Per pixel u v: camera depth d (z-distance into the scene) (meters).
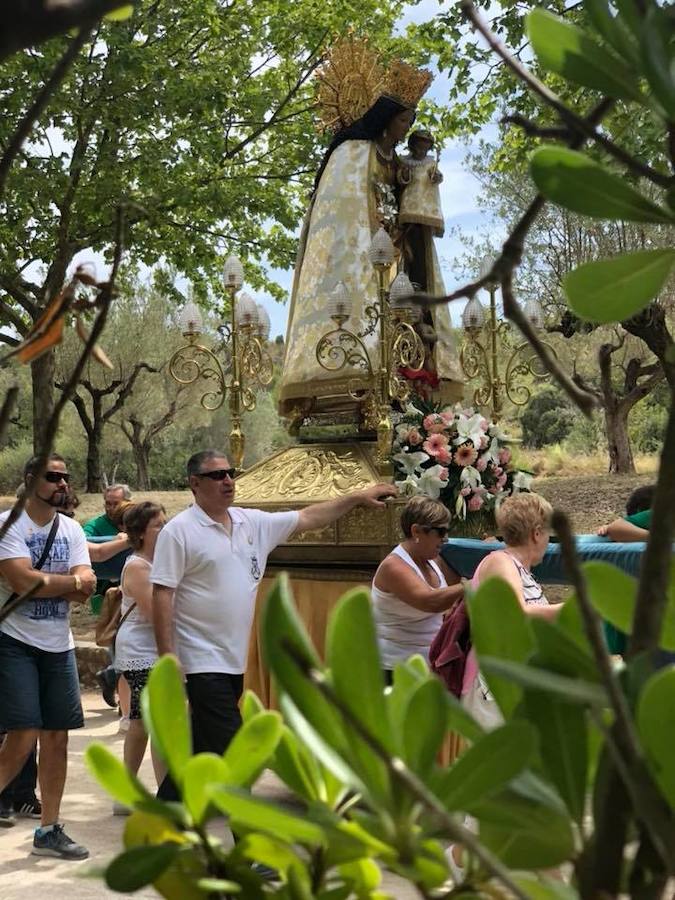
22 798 6.28
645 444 25.73
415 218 7.64
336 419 7.64
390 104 7.50
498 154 12.80
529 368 7.98
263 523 5.61
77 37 0.74
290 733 0.80
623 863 0.66
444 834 0.62
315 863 0.73
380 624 5.30
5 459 34.12
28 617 5.50
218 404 7.69
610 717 0.74
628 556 5.45
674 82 0.63
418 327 7.61
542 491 19.05
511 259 0.75
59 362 25.52
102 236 17.08
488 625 0.77
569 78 0.72
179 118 16.67
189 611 5.30
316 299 7.51
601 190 0.68
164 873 0.74
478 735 0.70
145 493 22.36
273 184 18.88
